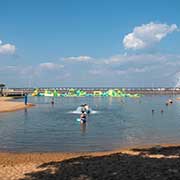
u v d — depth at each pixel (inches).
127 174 549.0
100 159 703.1
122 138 1176.2
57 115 2188.7
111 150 934.4
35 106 3196.4
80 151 922.7
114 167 603.8
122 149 943.7
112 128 1483.8
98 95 6845.5
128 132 1343.5
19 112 2434.8
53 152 901.8
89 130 1406.3
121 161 666.2
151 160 671.8
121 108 3034.0
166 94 7583.7
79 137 1200.2
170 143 1058.1
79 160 697.0
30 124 1646.2
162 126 1571.1
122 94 6638.8
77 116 2128.4
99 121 1817.2
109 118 2009.1
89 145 1028.5
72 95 6732.3
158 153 778.2
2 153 880.3
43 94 6535.4
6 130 1402.6
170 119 1952.5
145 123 1711.4
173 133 1312.7
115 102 4195.4
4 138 1173.1
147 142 1085.8
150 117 2091.5
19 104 3196.4
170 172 556.4
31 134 1279.5
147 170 573.9
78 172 572.4
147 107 3189.0
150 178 521.3
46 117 2039.9
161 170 572.4
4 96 5344.5
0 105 2992.1
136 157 716.7
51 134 1275.8
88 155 807.1
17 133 1306.6
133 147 978.1
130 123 1711.4
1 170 602.9
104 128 1480.1
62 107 3051.2
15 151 920.3
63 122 1745.8
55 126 1557.6
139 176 534.6
